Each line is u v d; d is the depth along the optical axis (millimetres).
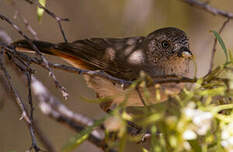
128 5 14727
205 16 14430
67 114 11977
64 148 5555
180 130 5465
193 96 5953
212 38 14172
